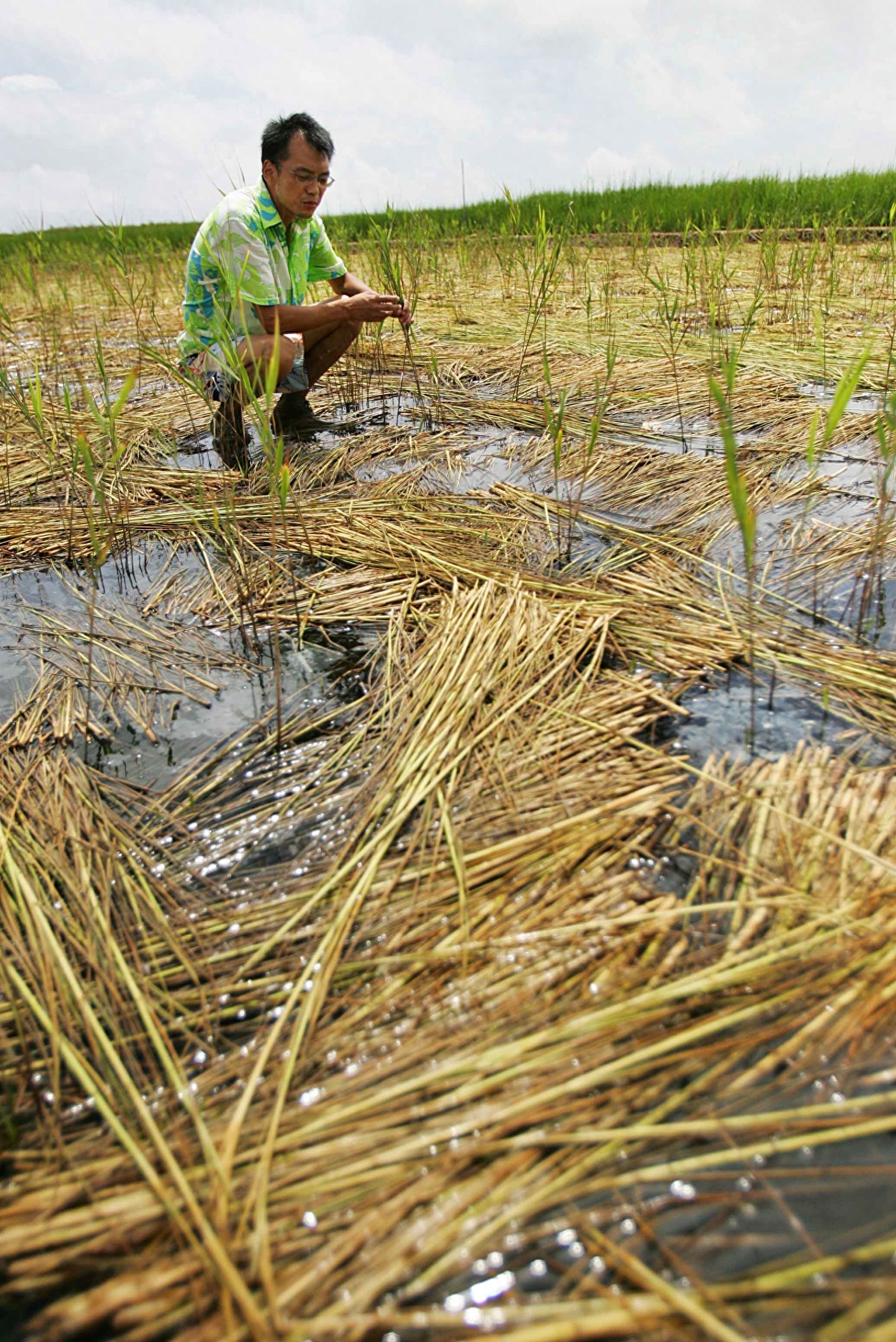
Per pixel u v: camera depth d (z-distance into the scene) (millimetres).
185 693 1886
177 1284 808
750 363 4176
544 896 1259
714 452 3150
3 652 2088
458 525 2615
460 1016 1079
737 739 1602
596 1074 981
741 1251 817
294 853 1386
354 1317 775
